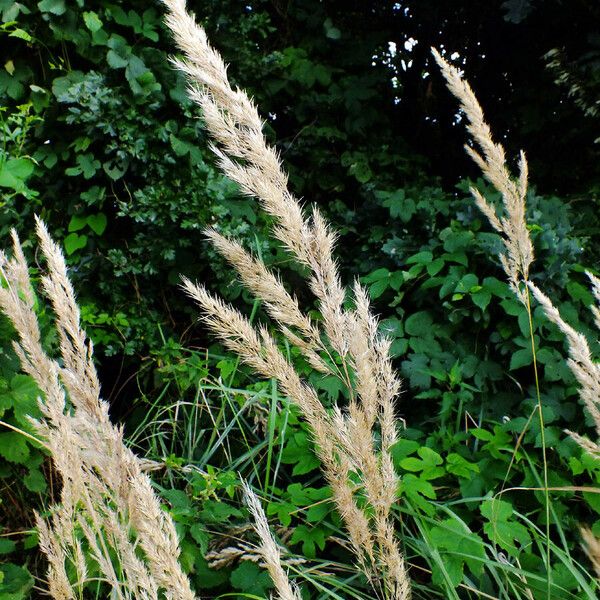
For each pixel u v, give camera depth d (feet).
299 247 3.30
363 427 3.30
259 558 5.01
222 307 3.41
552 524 5.91
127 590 3.32
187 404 7.95
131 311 9.09
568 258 7.83
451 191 16.31
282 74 12.92
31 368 3.40
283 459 6.00
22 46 9.12
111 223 9.50
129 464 3.20
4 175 7.75
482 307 7.42
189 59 3.07
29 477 5.28
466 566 5.55
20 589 4.76
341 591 5.41
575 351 3.87
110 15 9.12
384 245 9.47
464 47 16.79
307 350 3.49
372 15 15.70
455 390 7.65
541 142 14.96
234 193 9.43
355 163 13.10
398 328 8.03
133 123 8.79
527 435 6.39
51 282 3.35
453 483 6.52
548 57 12.96
